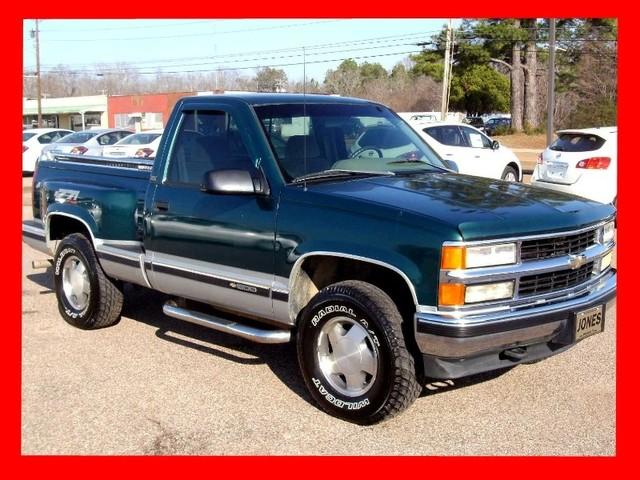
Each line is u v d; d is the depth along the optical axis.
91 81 99.19
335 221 4.45
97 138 23.30
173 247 5.44
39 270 9.13
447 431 4.36
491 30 48.09
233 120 5.20
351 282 4.43
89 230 6.21
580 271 4.54
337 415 4.52
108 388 5.09
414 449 4.14
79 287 6.47
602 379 5.15
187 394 4.96
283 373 5.36
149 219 5.62
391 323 4.18
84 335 6.32
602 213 4.81
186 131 5.54
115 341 6.13
